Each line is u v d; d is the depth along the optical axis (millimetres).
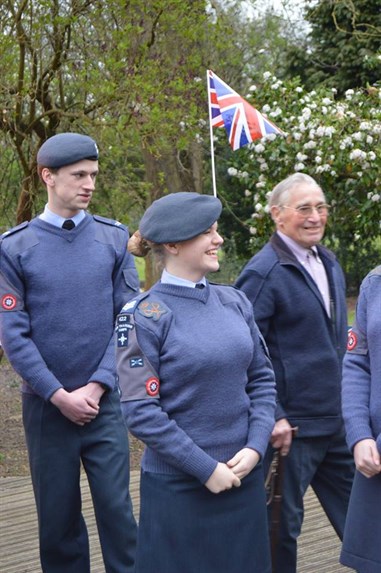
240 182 9969
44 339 3877
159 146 8547
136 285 4027
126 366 3000
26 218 8648
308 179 3906
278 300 3869
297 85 9695
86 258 3934
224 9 11680
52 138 3920
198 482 3016
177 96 8578
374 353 3285
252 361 3215
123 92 8148
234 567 3053
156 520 3059
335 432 3941
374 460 3211
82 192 3895
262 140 9250
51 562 4023
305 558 4746
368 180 9172
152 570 3059
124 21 8320
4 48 7754
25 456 7418
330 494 4078
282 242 3920
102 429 3928
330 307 3938
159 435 2945
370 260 19188
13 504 5895
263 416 3146
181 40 9062
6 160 8945
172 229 3004
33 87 8117
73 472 3941
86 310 3902
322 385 3898
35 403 3934
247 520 3076
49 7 7855
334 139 9164
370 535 3283
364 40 13992
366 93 10148
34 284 3867
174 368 2980
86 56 8242
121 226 4078
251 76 11484
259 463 3141
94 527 5297
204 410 2998
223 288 3223
